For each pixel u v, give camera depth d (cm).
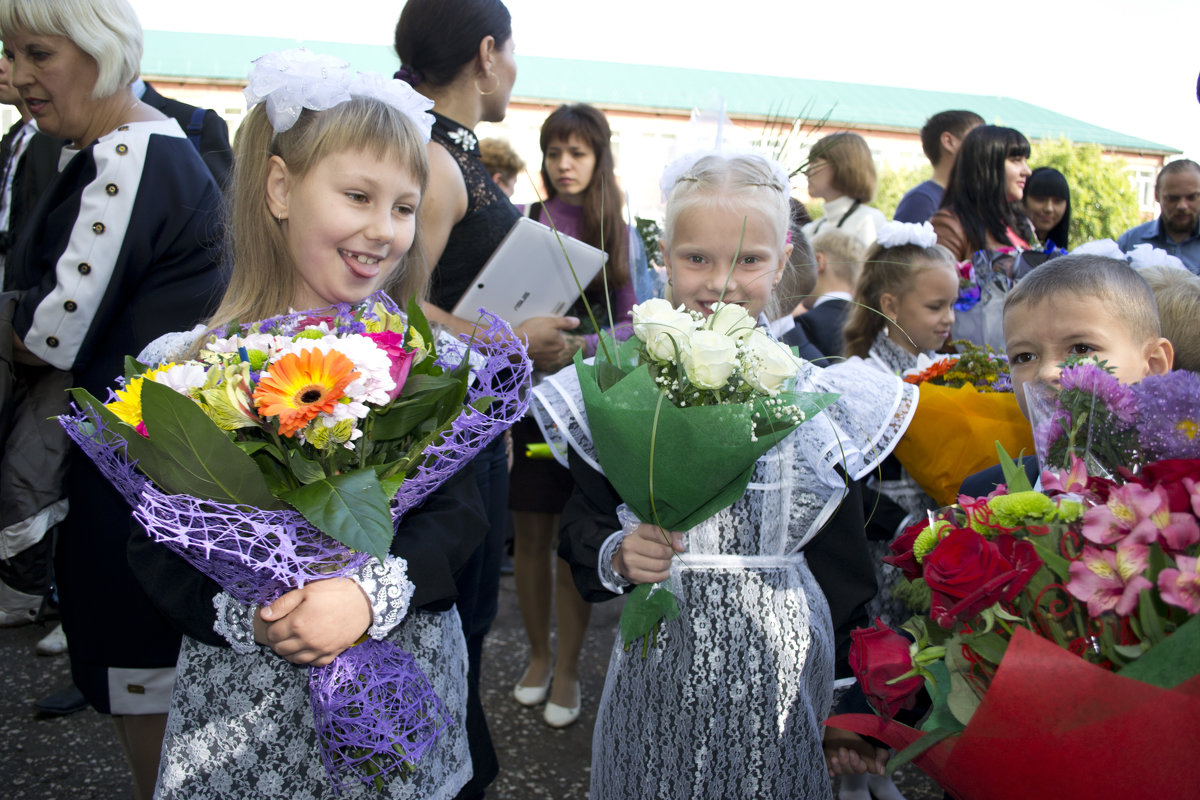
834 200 402
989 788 88
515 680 313
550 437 164
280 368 108
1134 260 224
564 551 158
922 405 205
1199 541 80
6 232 286
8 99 261
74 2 180
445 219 229
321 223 135
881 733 103
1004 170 346
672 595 139
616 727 151
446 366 134
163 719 174
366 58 2142
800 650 144
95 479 169
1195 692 77
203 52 1869
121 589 168
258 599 120
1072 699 80
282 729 127
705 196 161
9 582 182
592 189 308
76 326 175
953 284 270
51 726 265
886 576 209
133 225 176
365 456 118
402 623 135
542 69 2302
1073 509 91
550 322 242
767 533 145
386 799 128
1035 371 149
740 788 142
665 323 129
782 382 133
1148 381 104
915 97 2602
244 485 108
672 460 124
